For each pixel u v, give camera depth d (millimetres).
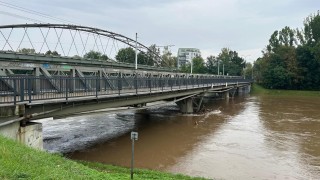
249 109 54688
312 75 108188
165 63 118625
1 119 14242
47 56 39656
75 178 9305
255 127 35250
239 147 25750
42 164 9789
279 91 106750
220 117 43219
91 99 20703
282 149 25297
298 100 77625
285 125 36938
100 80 22438
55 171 9250
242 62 158250
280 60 113688
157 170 18781
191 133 31156
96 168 15961
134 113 45031
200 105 51094
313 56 108188
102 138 27562
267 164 21297
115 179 12125
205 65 150875
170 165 20547
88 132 30047
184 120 39531
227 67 146250
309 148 25750
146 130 32125
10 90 16406
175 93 37781
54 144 24734
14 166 8398
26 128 15773
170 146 25578
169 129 33062
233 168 20312
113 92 23984
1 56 32438
